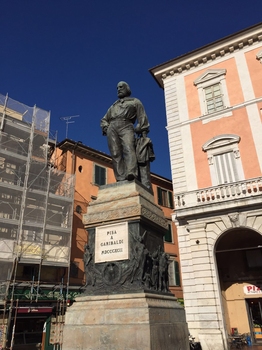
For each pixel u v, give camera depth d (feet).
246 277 55.62
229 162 56.70
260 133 55.67
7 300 55.21
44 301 61.00
